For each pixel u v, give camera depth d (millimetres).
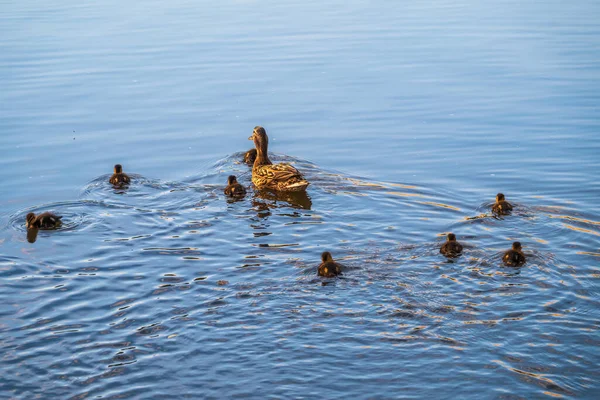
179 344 12688
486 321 13102
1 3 45750
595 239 16281
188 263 15633
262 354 12359
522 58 32094
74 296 14344
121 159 22391
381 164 21688
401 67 31422
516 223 17312
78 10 43188
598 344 12391
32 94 28438
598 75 29406
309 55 33281
